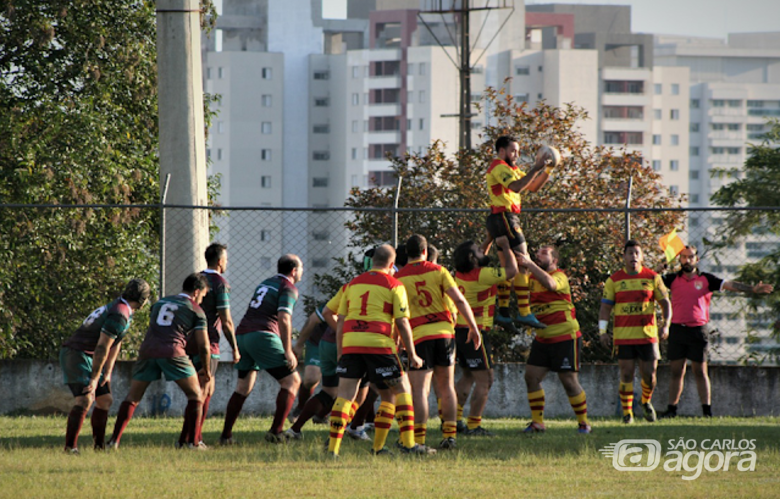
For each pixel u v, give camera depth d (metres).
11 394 45.53
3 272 69.94
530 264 34.78
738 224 97.31
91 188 77.19
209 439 34.34
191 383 31.08
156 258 84.12
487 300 34.72
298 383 33.44
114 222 77.56
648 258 74.88
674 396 44.41
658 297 40.62
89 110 78.38
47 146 75.88
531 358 36.66
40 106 78.44
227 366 46.09
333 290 79.44
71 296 76.56
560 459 28.86
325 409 34.41
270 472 26.34
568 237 71.62
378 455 29.38
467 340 33.91
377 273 29.16
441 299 31.36
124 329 29.92
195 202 46.97
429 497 22.95
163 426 39.22
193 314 31.22
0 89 79.06
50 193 73.50
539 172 34.97
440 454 29.91
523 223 72.62
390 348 28.84
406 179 88.25
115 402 45.25
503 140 34.94
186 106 47.25
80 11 82.31
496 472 26.61
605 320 40.94
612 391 46.84
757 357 86.62
